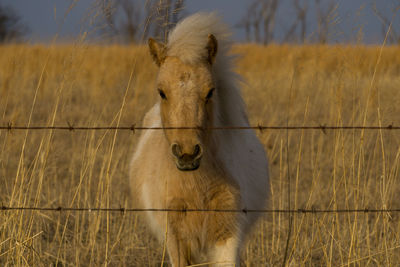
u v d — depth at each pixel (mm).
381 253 10188
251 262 11383
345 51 11781
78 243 11758
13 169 16719
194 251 8844
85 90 30047
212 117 7969
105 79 30578
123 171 16047
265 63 42281
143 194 9484
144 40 10531
